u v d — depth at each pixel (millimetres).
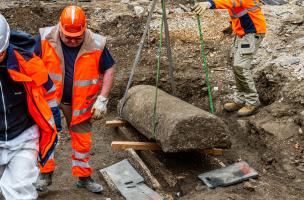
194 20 8359
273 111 6102
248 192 4797
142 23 8227
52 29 4512
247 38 6070
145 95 5754
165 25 5660
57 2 9406
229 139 5133
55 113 3920
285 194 4789
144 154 5758
